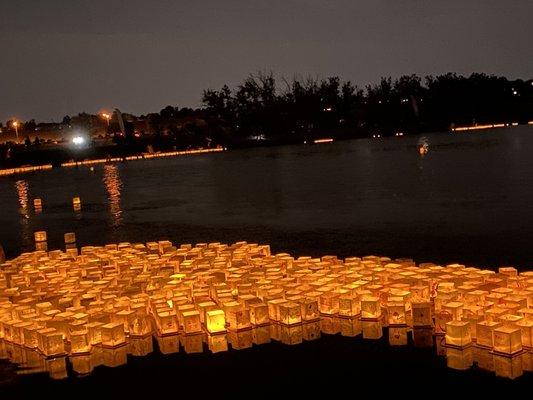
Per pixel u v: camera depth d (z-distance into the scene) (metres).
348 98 83.31
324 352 5.52
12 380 5.41
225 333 5.97
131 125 77.19
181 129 84.25
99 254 10.04
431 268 7.27
